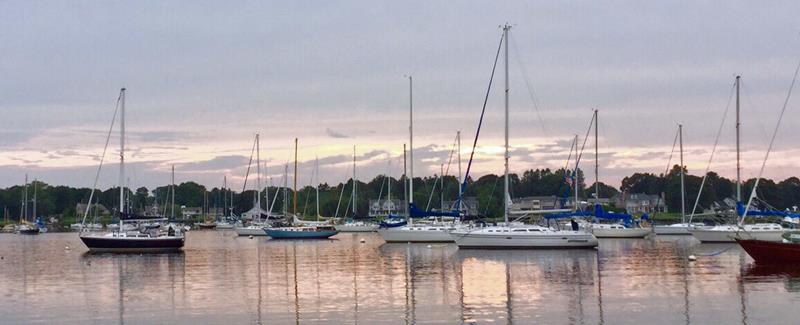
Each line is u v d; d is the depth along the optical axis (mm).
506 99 64312
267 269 46125
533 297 32312
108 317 28797
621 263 47688
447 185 158125
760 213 68875
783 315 27562
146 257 58969
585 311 28766
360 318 27875
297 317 28234
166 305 31406
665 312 28391
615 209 146250
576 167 98188
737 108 71438
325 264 49250
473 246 62156
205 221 162875
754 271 41406
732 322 26438
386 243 75312
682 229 91938
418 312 28938
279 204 163125
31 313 29812
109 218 168750
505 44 64438
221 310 29984
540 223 66000
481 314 28359
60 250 70875
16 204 192125
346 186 166625
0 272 46188
